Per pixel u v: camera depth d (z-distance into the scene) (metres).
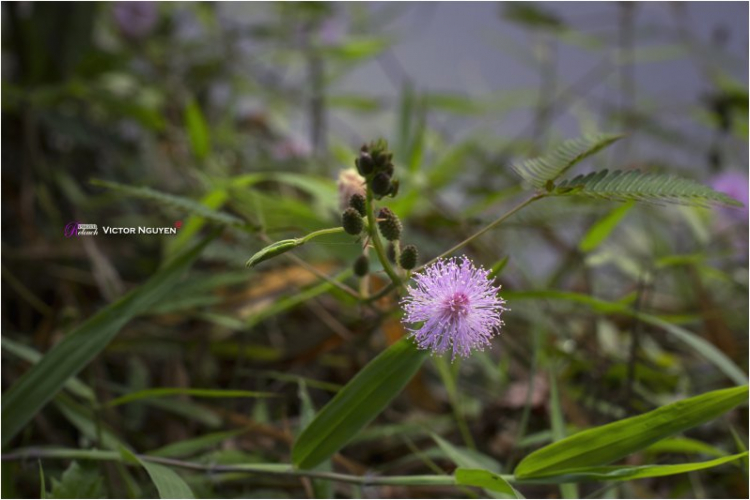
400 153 0.55
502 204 0.52
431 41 1.01
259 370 0.47
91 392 0.40
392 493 0.41
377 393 0.35
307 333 0.47
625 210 0.42
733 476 0.43
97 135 0.59
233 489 0.40
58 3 0.59
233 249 0.42
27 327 0.49
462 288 0.33
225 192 0.42
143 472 0.40
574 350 0.46
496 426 0.45
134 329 0.47
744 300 0.53
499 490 0.34
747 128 0.63
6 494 0.38
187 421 0.45
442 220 0.48
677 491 0.42
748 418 0.45
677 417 0.33
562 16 0.63
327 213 0.48
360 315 0.37
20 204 0.53
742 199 0.51
